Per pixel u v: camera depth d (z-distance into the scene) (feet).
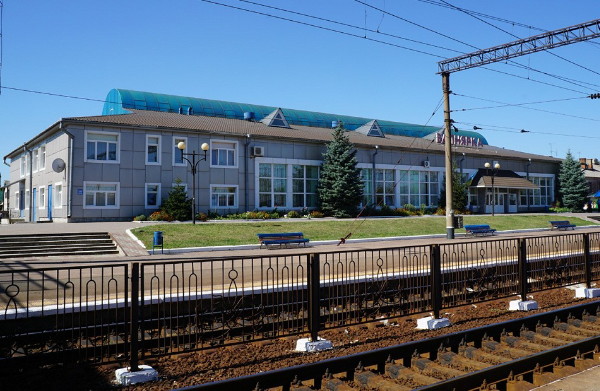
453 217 84.33
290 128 140.36
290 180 122.83
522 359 21.45
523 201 177.68
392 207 140.56
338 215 119.65
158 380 21.76
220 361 24.40
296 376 20.24
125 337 22.58
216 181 110.52
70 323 28.04
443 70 84.64
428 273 35.45
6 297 34.09
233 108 159.74
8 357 23.50
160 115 124.06
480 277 40.11
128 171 100.17
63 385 21.18
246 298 33.32
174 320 30.50
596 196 191.93
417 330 30.55
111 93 152.15
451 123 84.99
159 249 64.64
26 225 88.58
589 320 32.22
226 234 79.10
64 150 97.86
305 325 31.68
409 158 145.48
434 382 20.20
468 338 25.99
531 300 37.78
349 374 21.71
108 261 53.78
